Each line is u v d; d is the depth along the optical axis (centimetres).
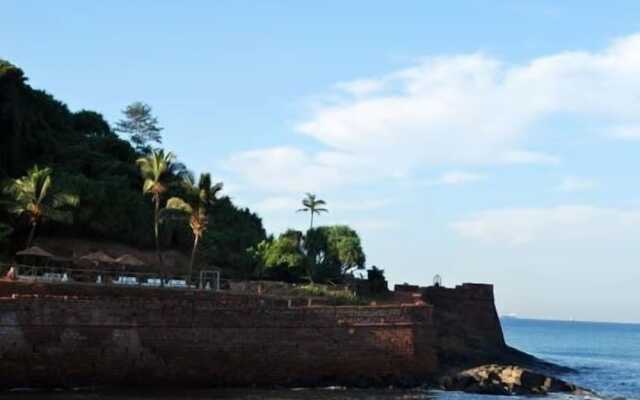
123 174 9938
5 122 8788
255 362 6259
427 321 7006
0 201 7562
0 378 5409
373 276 9619
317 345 6500
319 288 8375
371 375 6644
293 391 6172
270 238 10950
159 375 5916
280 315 6406
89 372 5681
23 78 9175
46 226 8344
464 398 6272
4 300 5478
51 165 9200
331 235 10062
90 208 8612
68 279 6800
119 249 8750
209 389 6022
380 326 6750
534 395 6788
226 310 6216
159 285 6931
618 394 7412
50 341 5581
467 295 9456
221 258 9606
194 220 7844
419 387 6750
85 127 11894
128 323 5856
